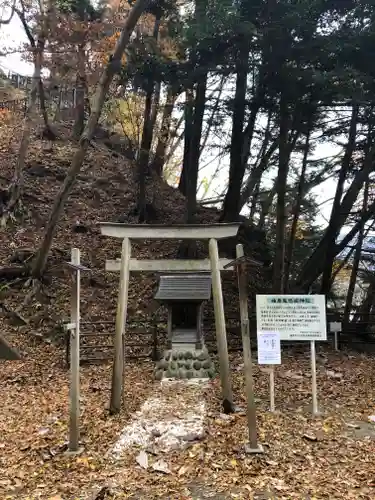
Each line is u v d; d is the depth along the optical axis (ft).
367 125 37.65
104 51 40.29
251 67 31.53
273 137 43.55
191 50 30.91
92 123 33.86
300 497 12.82
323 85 28.78
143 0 30.01
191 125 42.34
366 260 43.09
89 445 16.72
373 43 26.99
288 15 26.94
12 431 18.31
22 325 33.22
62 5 41.68
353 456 15.43
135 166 53.98
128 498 13.05
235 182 45.52
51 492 13.52
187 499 12.89
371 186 42.65
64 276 38.65
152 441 16.53
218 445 16.29
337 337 33.94
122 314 21.44
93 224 46.73
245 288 17.44
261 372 26.78
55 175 53.11
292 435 17.28
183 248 41.68
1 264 38.65
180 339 26.30
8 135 58.08
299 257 49.19
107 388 24.07
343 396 22.27
